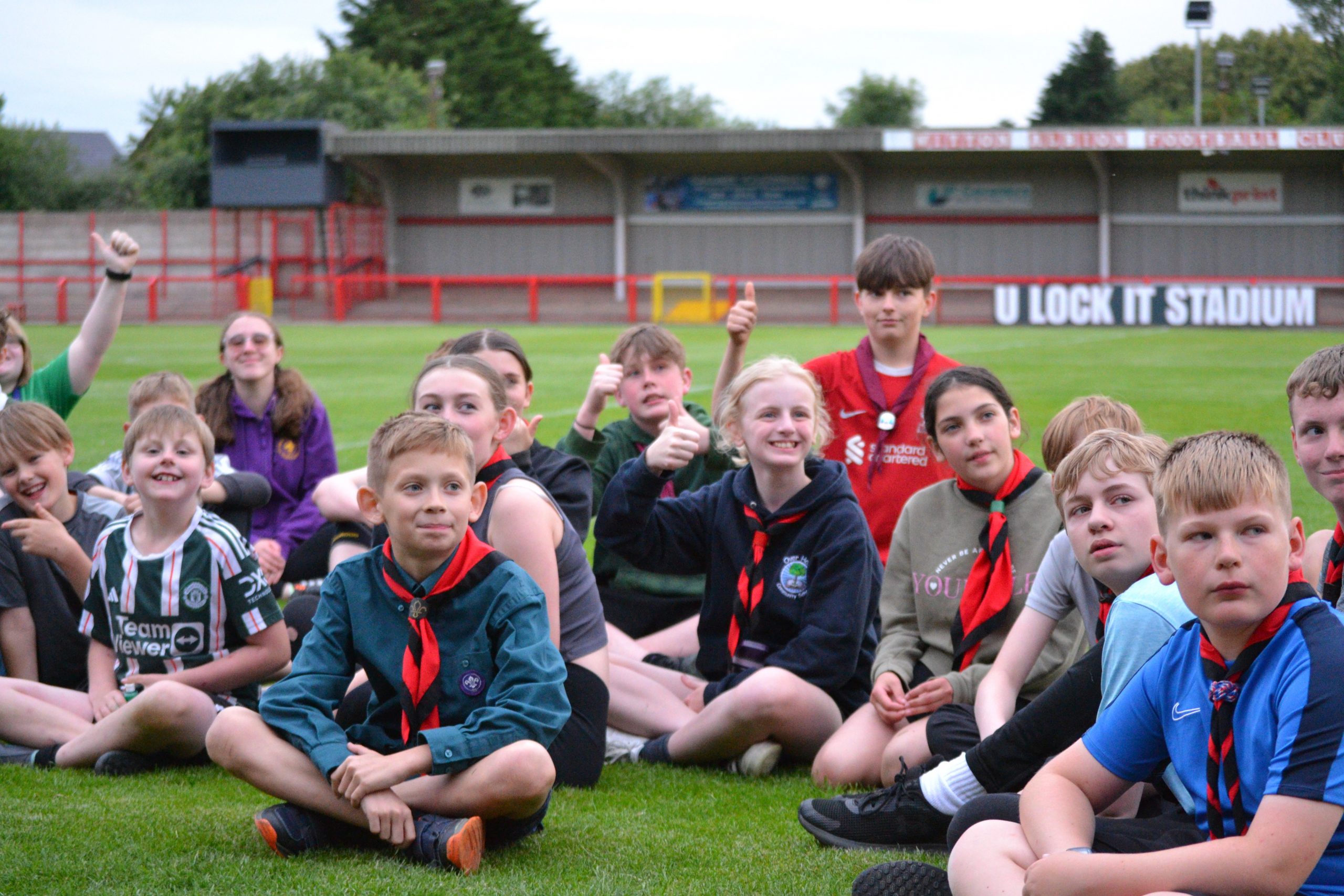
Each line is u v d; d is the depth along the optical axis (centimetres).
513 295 3469
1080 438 379
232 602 386
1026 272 3328
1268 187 3206
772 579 392
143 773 367
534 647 292
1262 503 210
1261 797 217
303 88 4516
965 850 243
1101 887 214
